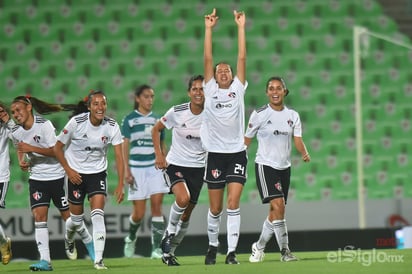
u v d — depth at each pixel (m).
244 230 47.16
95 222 30.94
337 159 60.50
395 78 66.50
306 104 64.31
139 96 40.41
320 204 49.56
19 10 69.38
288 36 68.69
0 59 66.62
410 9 71.56
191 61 66.00
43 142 31.39
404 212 50.88
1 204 32.53
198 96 31.03
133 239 41.62
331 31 69.25
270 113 31.62
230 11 69.56
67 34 68.19
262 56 66.44
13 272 30.53
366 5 71.00
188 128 31.83
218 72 30.41
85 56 66.62
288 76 65.38
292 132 32.16
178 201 31.34
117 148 31.30
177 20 69.12
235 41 67.19
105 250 45.50
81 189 32.16
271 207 32.59
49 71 65.69
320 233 46.50
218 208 31.03
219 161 30.72
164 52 66.88
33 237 45.41
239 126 30.64
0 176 32.31
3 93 64.19
